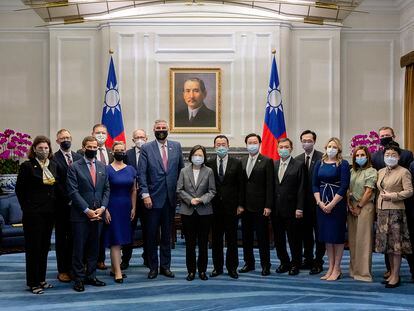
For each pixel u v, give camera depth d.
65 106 11.48
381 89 11.74
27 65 11.64
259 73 11.34
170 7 10.84
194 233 6.31
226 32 11.33
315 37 11.53
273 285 5.97
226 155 6.52
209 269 6.94
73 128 11.49
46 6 9.38
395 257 5.88
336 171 6.23
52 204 5.75
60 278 6.27
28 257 5.68
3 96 11.62
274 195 6.60
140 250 8.66
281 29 11.31
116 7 9.77
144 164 6.40
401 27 11.62
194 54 11.34
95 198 5.91
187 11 10.88
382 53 11.75
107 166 6.23
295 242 6.57
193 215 6.30
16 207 8.62
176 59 11.32
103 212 6.01
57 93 11.47
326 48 11.53
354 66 11.74
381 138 6.57
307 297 5.41
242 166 6.53
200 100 11.34
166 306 5.09
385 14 11.75
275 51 10.81
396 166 6.02
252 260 6.78
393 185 5.93
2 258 7.91
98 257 6.65
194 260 6.31
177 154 6.52
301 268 6.91
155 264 6.44
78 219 5.83
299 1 9.28
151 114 11.34
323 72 11.54
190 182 6.31
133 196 6.52
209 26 11.31
